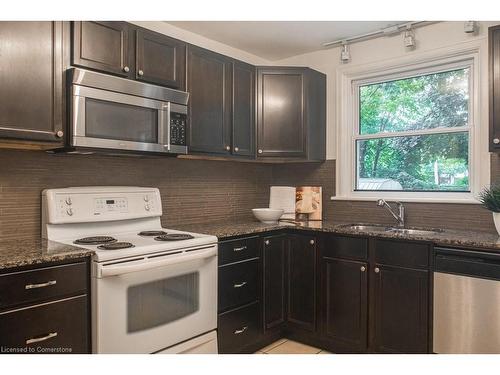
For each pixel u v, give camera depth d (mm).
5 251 1858
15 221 2197
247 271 2711
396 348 2479
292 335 3027
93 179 2537
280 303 2969
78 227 2340
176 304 2207
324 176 3506
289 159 3287
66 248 1945
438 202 2893
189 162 3121
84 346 1854
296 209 3465
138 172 2783
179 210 3037
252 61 3654
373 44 3246
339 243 2736
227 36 3193
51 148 2141
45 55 1980
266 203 3791
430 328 2348
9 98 1852
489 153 2680
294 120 3248
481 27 2738
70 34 2088
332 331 2768
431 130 3023
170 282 2176
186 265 2246
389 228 3020
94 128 2115
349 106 3443
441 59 2934
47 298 1741
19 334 1653
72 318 1817
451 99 2955
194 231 2662
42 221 2264
